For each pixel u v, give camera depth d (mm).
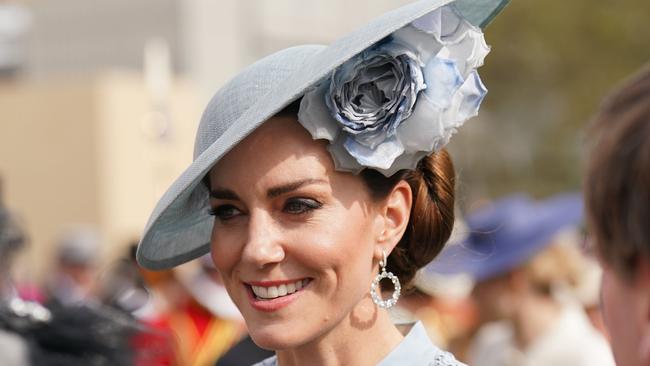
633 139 2613
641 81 2662
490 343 9594
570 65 36094
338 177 4398
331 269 4402
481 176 35844
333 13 30359
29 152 22156
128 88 20859
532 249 9148
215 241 4516
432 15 4363
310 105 4297
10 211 7281
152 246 4883
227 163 4414
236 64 27859
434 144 4457
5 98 22594
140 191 20125
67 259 15156
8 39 28578
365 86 4344
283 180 4340
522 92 36219
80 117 21328
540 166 36281
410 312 11164
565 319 9117
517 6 36219
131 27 27984
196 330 10836
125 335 7102
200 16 27266
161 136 19516
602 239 2703
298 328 4430
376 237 4539
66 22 28734
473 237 7512
